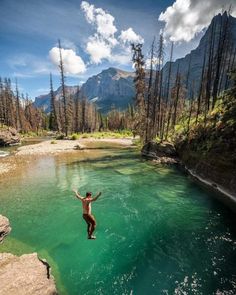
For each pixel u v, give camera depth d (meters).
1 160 30.59
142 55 37.94
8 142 49.06
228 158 17.56
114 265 9.44
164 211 14.75
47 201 16.30
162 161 30.25
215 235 11.76
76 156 34.91
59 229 12.34
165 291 8.06
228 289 8.09
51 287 7.64
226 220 13.45
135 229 12.43
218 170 18.75
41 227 12.54
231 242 11.09
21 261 8.41
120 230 12.31
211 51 32.56
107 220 13.48
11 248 10.48
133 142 57.53
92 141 60.50
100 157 34.25
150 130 40.38
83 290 8.07
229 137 18.36
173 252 10.32
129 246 10.80
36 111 109.75
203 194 17.91
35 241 11.15
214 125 22.50
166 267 9.32
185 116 48.81
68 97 84.81
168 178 22.53
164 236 11.70
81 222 13.15
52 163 29.28
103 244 10.95
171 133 41.56
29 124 95.62
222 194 17.36
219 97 32.56
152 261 9.68
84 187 19.62
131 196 17.47
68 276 8.76
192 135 27.91
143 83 39.31
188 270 9.12
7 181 21.03
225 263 9.52
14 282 7.30
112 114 135.38
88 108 108.50
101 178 22.42
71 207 15.24
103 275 8.84
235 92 23.62
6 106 75.94
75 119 89.75
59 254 10.13
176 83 46.44
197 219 13.62
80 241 11.19
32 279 7.54
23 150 39.81
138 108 42.69
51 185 20.00
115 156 35.25
